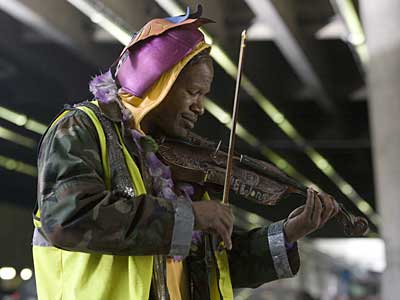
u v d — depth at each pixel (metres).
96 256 2.62
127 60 2.88
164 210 2.50
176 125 2.93
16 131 28.89
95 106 2.76
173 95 2.89
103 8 14.20
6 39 20.09
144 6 15.48
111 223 2.42
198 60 2.89
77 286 2.61
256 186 3.14
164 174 2.86
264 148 29.44
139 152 2.77
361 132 26.91
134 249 2.46
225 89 22.83
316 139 27.22
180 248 2.50
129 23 14.85
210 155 3.10
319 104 26.05
